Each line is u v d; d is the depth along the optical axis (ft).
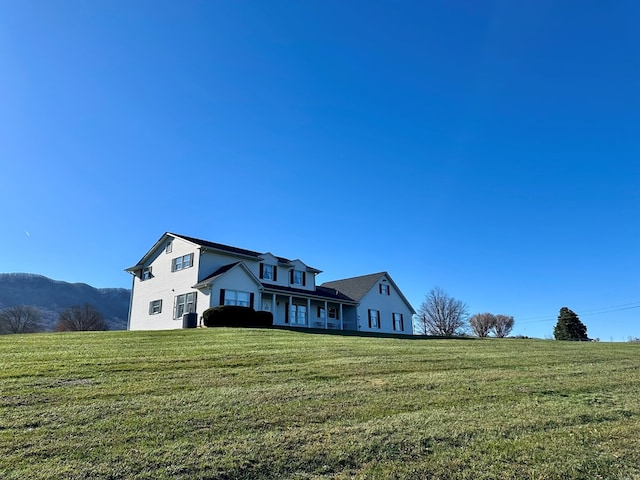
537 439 19.36
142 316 95.35
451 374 32.55
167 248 93.97
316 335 59.57
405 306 131.23
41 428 18.99
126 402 22.84
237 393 25.08
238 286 84.94
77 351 39.17
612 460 17.47
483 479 15.84
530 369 36.52
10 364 31.96
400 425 20.44
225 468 15.94
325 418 21.21
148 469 15.71
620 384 31.30
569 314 201.57
